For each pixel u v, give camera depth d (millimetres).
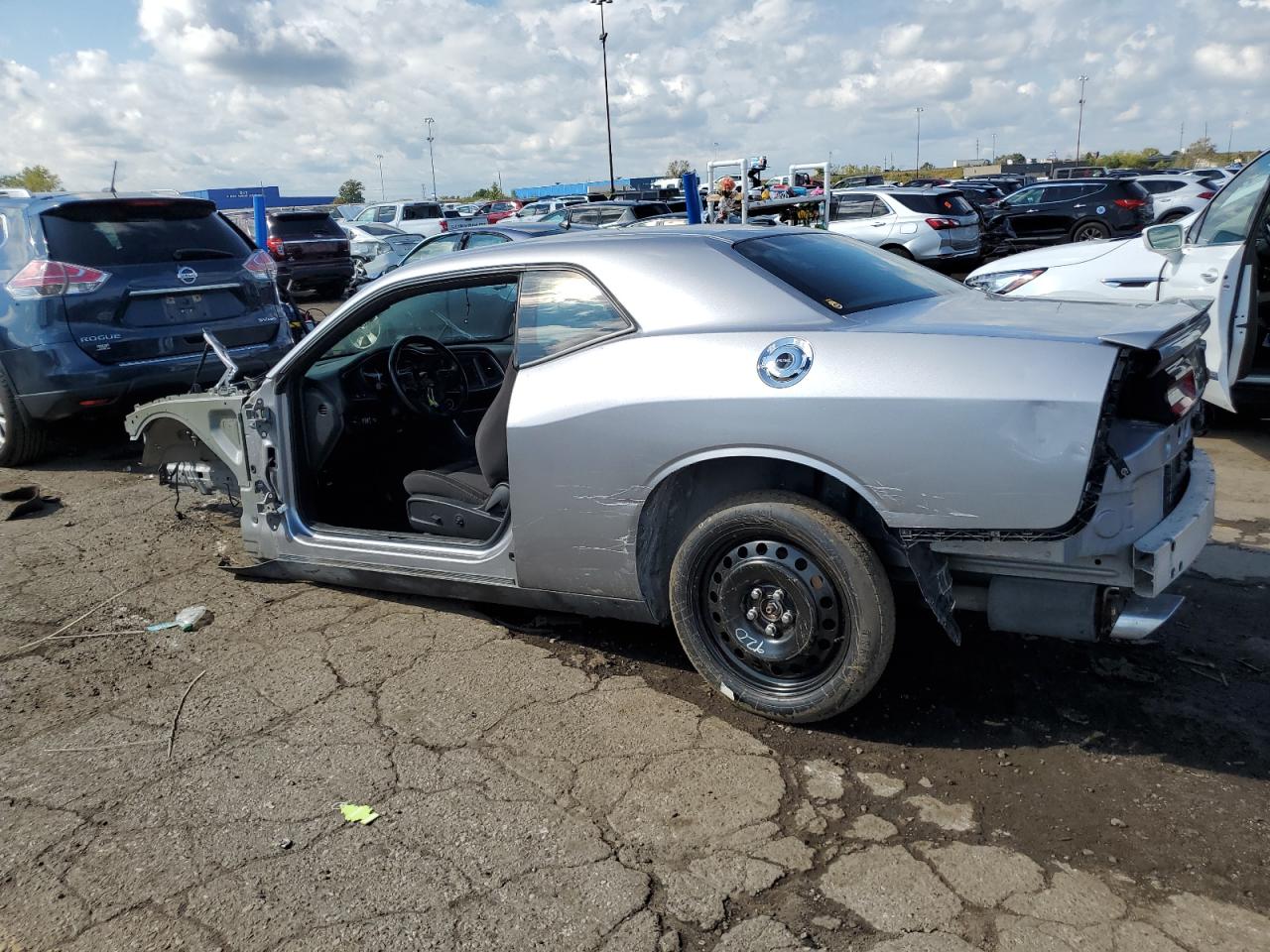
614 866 2436
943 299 3240
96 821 2703
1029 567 2713
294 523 4062
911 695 3203
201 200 6895
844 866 2406
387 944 2197
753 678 3066
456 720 3168
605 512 3090
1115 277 6438
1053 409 2451
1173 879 2312
